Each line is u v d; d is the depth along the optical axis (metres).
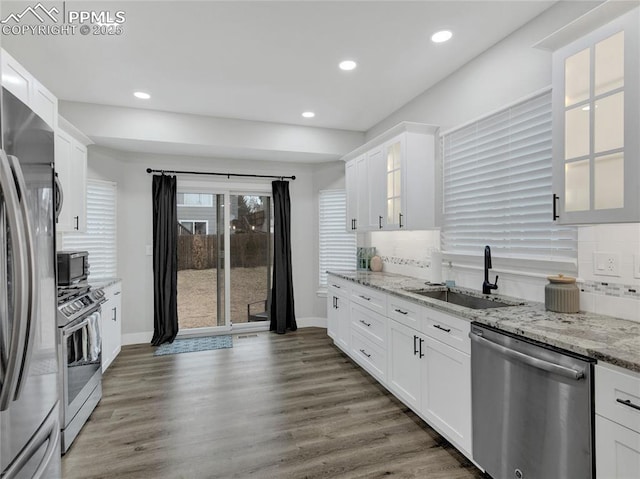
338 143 4.58
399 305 2.69
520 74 2.38
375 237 4.45
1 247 1.08
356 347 3.49
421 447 2.23
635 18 1.45
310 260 5.20
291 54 2.71
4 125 1.15
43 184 1.43
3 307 1.09
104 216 4.13
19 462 1.19
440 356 2.22
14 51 2.61
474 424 1.92
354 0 2.09
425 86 3.30
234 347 4.23
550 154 2.18
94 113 3.63
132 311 4.39
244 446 2.24
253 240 5.07
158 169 4.50
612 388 1.26
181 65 2.87
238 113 3.97
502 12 2.22
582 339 1.46
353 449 2.21
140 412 2.67
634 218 1.47
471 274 2.85
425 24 2.34
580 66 1.69
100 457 2.13
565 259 2.09
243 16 2.23
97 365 2.74
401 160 3.18
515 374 1.65
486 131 2.68
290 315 4.98
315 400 2.86
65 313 2.23
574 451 1.38
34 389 1.31
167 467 2.04
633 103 1.46
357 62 2.85
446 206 3.14
